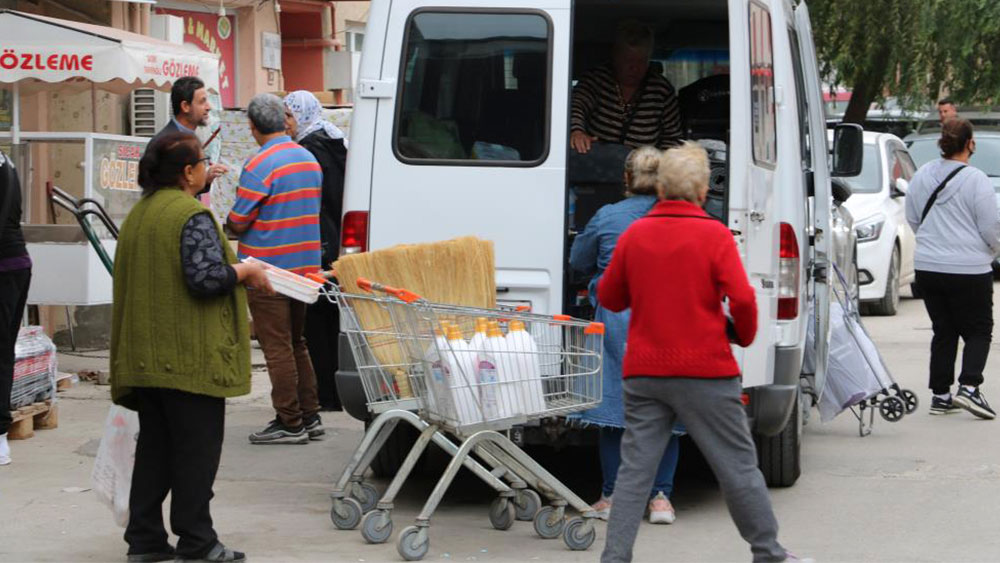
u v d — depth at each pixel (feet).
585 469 63.16
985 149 163.94
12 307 60.13
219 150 95.45
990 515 54.19
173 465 45.27
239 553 46.14
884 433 72.54
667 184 42.63
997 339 108.78
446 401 47.37
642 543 49.60
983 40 175.73
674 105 66.13
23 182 82.64
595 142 61.21
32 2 99.91
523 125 53.06
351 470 51.47
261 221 66.13
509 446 48.24
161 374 43.80
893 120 194.90
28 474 60.18
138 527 46.24
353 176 53.67
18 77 77.56
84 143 82.53
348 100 148.15
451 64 53.52
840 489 58.85
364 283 47.42
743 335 42.22
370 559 47.26
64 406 76.84
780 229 54.75
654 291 41.83
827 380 69.10
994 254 76.54
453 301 49.62
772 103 55.36
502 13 53.36
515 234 52.85
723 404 41.57
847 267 87.35
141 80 79.82
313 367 76.38
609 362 50.67
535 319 47.85
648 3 65.92
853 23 167.22
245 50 127.44
